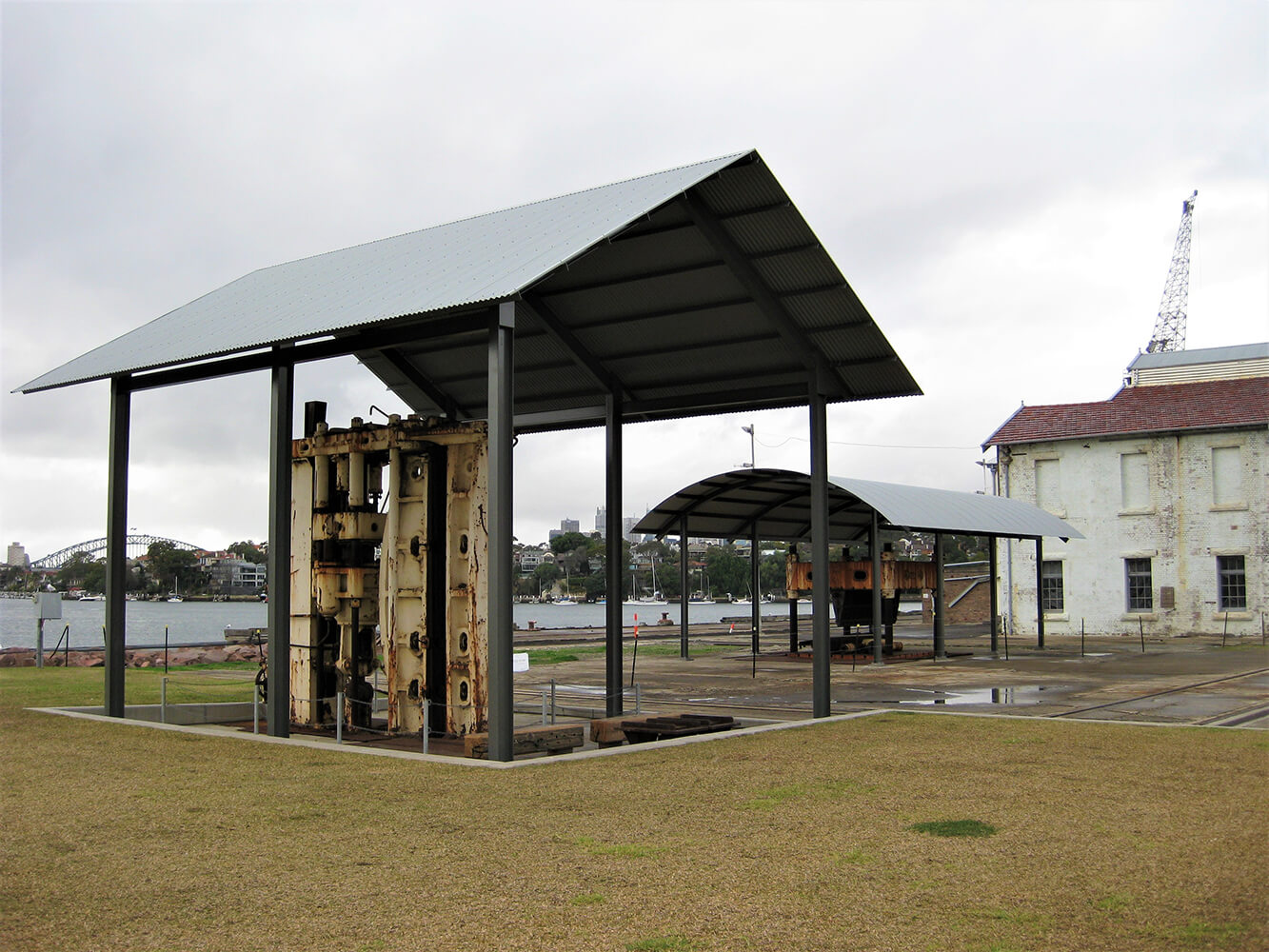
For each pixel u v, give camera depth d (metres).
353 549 15.56
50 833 7.96
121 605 15.85
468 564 14.20
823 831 7.86
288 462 13.89
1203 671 26.20
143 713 16.41
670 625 62.84
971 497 35.22
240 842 7.66
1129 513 46.34
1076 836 7.67
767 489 30.28
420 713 14.55
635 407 17.16
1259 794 9.26
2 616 96.50
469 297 10.97
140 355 15.11
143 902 6.20
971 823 8.12
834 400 16.58
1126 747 12.07
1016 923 5.70
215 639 57.56
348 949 5.39
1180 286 98.62
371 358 17.89
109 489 15.77
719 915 5.88
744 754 11.65
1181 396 47.56
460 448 14.41
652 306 15.61
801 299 14.81
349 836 7.81
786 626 58.09
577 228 13.25
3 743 12.81
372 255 17.83
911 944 5.39
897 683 23.66
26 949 5.43
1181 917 5.79
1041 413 50.28
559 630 53.59
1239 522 43.81
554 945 5.42
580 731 13.09
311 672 15.72
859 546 39.16
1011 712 17.03
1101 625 46.66
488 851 7.32
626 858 7.10
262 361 14.05
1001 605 49.44
